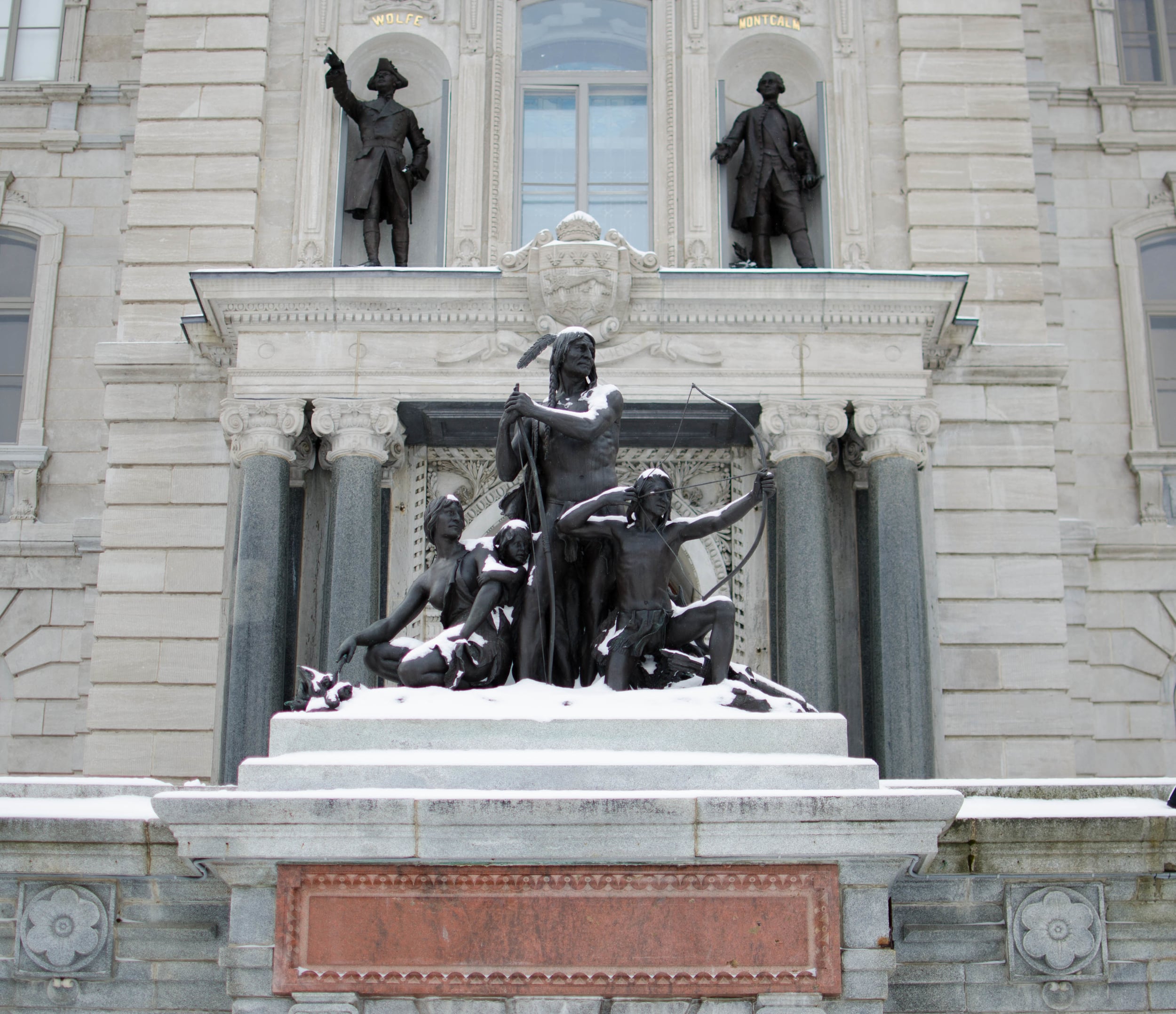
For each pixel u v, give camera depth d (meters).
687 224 21.59
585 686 10.97
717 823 9.10
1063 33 25.92
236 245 21.41
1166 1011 10.13
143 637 19.95
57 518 23.69
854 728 19.66
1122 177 25.28
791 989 9.14
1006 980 10.12
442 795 9.09
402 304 19.75
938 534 20.25
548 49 23.03
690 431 20.22
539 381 19.61
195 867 9.85
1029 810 10.40
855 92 22.16
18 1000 10.09
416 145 22.14
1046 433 20.64
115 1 26.25
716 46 22.52
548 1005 9.15
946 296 19.70
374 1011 9.23
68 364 24.47
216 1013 10.02
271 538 19.12
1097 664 22.89
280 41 22.45
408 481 20.48
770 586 19.97
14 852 10.09
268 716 18.44
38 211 25.20
